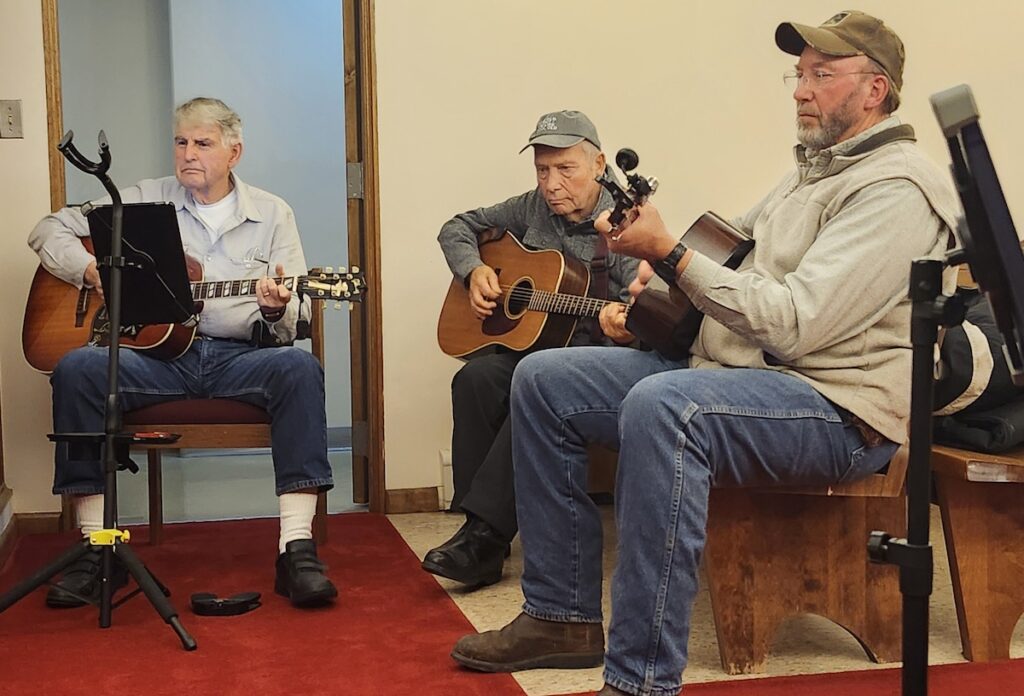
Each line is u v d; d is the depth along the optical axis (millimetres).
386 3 3379
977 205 1094
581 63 3514
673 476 1674
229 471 4383
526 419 1970
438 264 3473
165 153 4617
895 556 1235
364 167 3434
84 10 4504
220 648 2150
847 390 1827
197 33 4535
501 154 3490
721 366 1946
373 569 2766
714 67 3594
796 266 1900
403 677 1971
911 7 3658
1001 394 2061
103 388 2643
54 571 2260
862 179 1836
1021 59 3736
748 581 2008
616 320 2492
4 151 3188
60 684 1953
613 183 1792
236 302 2859
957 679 1944
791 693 1872
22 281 3211
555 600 1996
